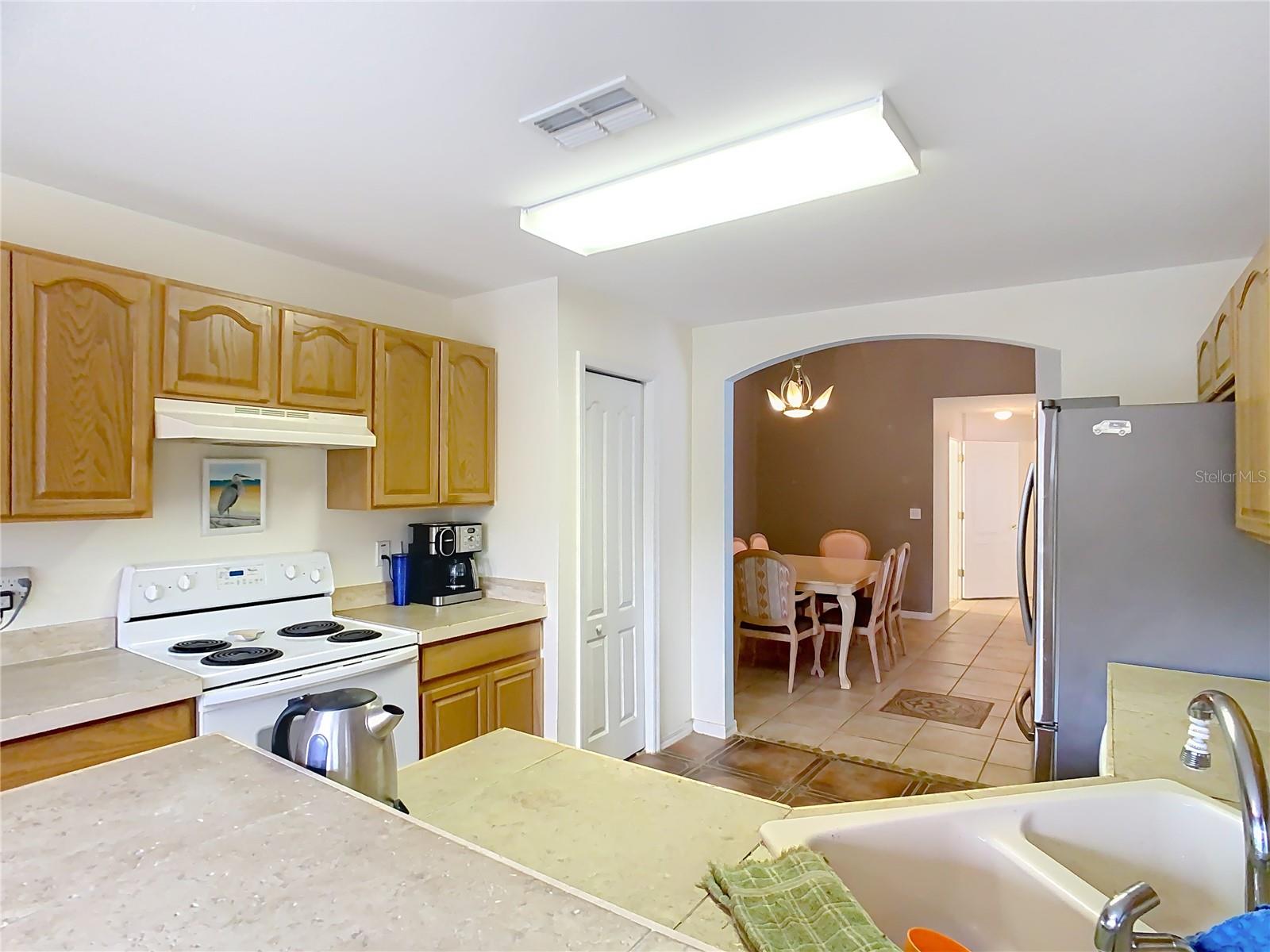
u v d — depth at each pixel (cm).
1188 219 228
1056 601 215
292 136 176
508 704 290
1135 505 207
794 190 200
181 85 152
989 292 314
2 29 132
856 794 317
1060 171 194
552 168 194
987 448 854
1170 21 130
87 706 175
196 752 112
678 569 386
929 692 471
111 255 221
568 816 119
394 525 315
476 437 310
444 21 130
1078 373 295
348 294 290
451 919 69
